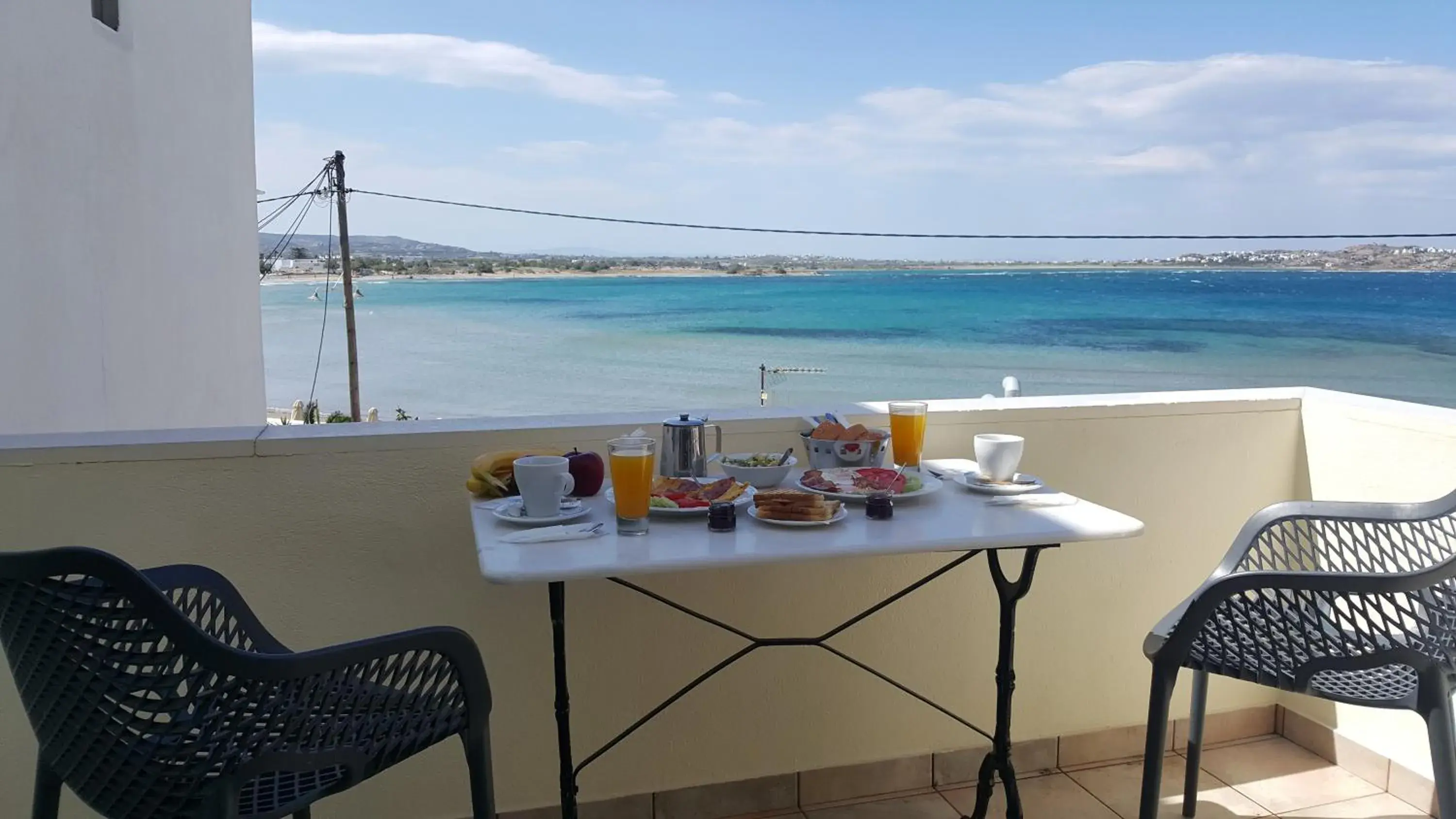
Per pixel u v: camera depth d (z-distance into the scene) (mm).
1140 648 2205
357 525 1759
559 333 54281
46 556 989
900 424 1726
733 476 1667
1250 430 2221
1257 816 1970
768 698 1988
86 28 3521
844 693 2031
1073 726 2184
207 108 5293
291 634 1754
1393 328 48250
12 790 1672
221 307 5613
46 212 3129
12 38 2879
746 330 53062
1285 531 1822
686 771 1959
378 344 53906
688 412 2023
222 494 1699
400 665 1294
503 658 1848
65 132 3299
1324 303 49844
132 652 1053
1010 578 2102
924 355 49875
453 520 1797
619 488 1348
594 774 1914
